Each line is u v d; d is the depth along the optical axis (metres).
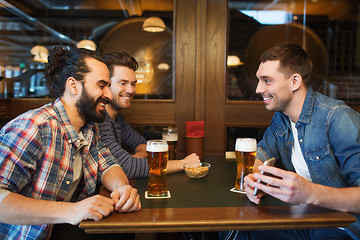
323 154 1.22
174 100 2.33
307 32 2.63
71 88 1.15
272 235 1.28
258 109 2.33
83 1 2.52
